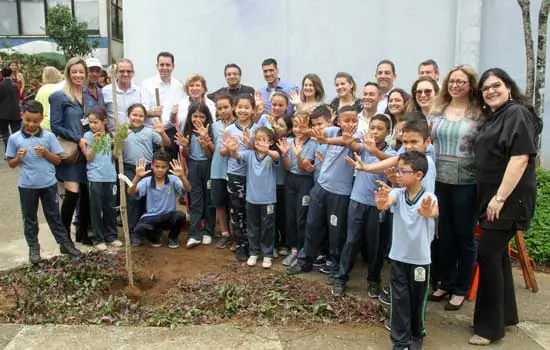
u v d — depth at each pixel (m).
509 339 3.95
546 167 7.64
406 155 3.58
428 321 4.23
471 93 4.23
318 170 5.04
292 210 5.29
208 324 4.04
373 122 4.38
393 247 3.74
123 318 4.10
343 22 7.54
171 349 3.67
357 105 5.79
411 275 3.67
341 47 7.59
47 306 4.25
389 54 7.50
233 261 5.34
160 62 6.47
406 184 3.59
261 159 5.14
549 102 7.47
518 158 3.63
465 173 4.20
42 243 5.79
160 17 7.70
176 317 4.11
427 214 3.46
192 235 5.74
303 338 3.86
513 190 3.72
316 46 7.64
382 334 3.95
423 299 3.69
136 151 5.75
